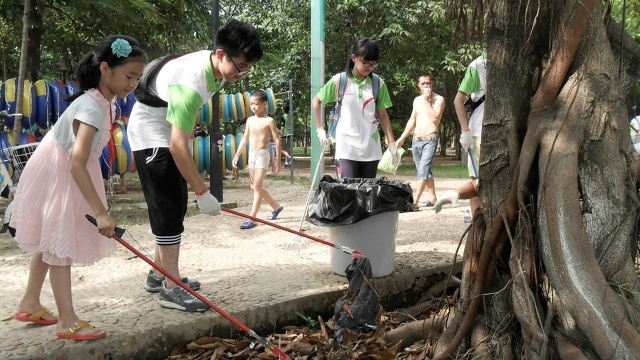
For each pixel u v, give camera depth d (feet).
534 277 8.63
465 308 10.05
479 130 17.39
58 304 10.04
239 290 13.05
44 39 38.17
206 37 39.93
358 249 13.75
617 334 7.27
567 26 8.74
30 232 9.99
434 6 47.09
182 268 15.20
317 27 24.70
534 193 9.04
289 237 19.60
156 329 10.57
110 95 10.28
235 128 58.49
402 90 57.47
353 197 13.43
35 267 10.60
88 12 34.17
